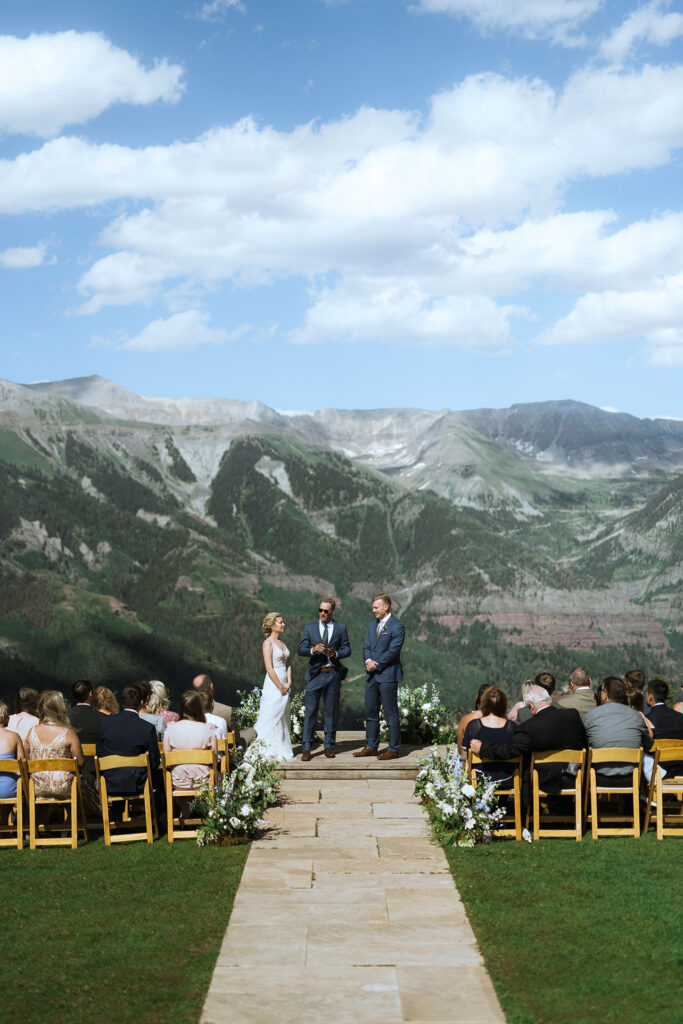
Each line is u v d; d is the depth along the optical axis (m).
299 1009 5.88
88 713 11.58
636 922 7.40
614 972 6.45
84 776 10.87
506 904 7.88
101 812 10.97
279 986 6.25
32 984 6.29
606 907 7.76
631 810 11.26
